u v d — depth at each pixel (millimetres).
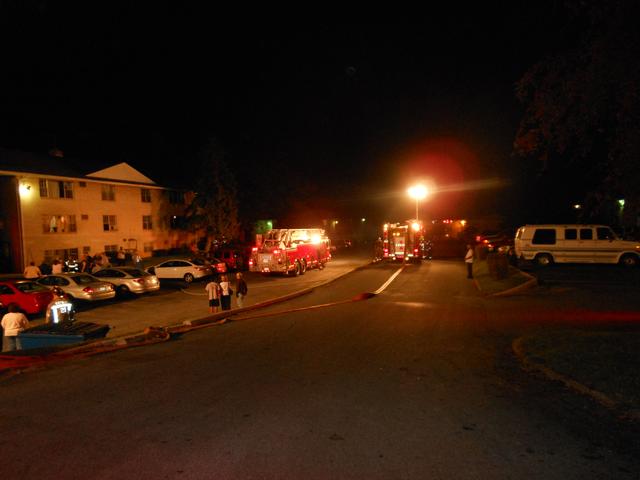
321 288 22312
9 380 7953
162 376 7980
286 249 28094
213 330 12898
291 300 19047
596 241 24391
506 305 14914
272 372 8055
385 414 5926
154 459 4691
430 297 17625
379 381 7406
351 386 7148
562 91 7738
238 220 52219
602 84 7223
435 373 7848
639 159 7195
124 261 34906
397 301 16859
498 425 5543
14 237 31531
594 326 11188
